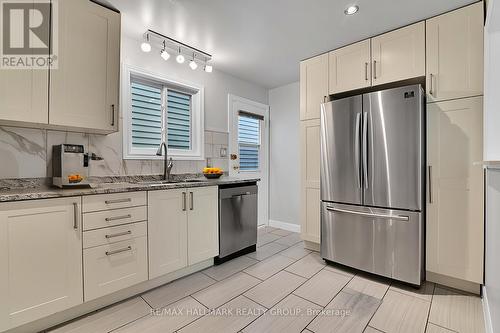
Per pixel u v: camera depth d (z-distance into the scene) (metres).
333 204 2.47
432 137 2.07
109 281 1.76
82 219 1.64
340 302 1.85
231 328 1.56
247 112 3.79
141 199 1.93
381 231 2.15
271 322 1.62
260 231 3.83
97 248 1.71
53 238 1.53
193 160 3.11
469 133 1.91
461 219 1.94
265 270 2.43
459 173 1.95
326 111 2.51
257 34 2.43
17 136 1.85
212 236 2.48
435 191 2.05
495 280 1.38
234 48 2.73
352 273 2.35
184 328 1.56
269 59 3.02
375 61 2.41
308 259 2.71
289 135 3.94
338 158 2.42
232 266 2.52
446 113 2.01
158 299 1.90
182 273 2.27
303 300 1.88
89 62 1.90
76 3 1.83
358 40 2.53
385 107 2.11
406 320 1.63
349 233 2.35
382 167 2.13
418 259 1.98
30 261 1.44
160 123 2.87
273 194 4.14
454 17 1.99
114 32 2.03
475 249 1.88
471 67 1.91
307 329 1.55
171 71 2.85
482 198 1.86
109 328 1.56
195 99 3.17
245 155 3.87
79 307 1.68
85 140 2.20
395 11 2.04
